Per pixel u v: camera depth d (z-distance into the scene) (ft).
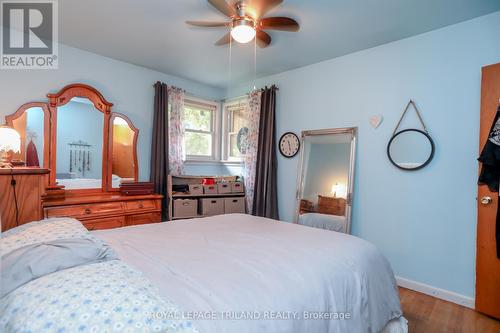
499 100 6.43
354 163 9.27
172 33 8.23
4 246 3.54
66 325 2.14
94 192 9.61
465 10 6.72
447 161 7.45
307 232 6.01
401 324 5.42
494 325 6.27
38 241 3.72
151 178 11.14
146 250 4.49
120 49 9.39
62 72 9.07
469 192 7.11
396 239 8.38
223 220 7.13
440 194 7.57
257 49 9.25
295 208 10.69
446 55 7.51
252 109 12.20
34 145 8.51
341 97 9.73
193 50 9.41
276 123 11.75
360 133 9.23
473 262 7.04
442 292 7.48
